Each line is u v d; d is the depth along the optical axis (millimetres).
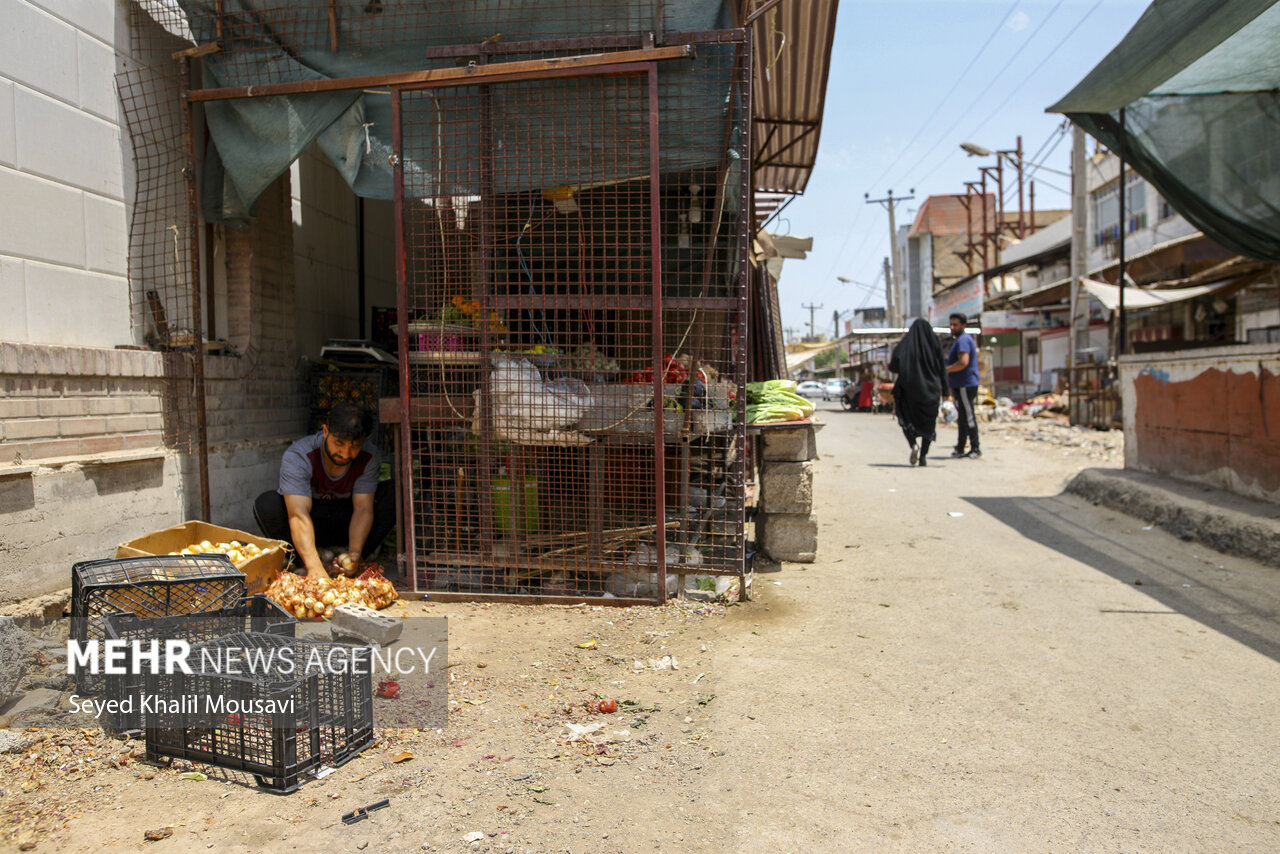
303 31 4758
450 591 4770
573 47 4484
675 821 2469
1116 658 3881
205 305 5391
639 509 4793
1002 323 29812
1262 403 6039
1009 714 3256
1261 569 5270
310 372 6406
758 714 3238
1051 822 2484
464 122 4582
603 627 4266
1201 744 2996
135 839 2328
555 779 2711
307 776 2678
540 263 5496
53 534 3957
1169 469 7430
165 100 4965
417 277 5117
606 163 4520
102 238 4492
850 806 2568
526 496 4770
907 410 10305
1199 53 5664
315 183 6824
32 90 4031
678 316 5410
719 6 4594
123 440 4504
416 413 4699
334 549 5355
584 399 4562
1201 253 15719
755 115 7266
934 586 5133
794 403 5734
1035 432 14023
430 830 2396
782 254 10273
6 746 2822
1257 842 2379
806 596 4906
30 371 3850
